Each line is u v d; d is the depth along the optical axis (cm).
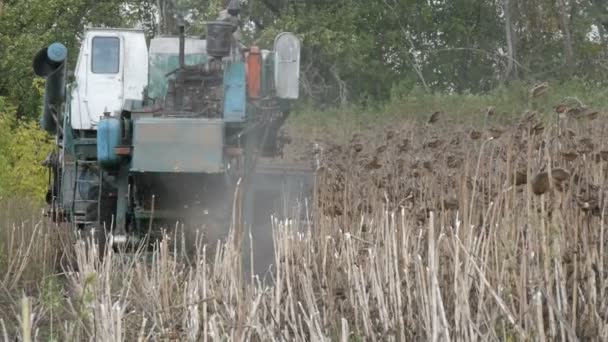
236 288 1778
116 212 2883
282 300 1864
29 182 4716
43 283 2195
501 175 1855
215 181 2733
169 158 2656
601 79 7600
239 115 2830
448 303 1692
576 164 1722
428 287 1598
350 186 2416
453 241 1661
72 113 3130
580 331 1572
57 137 3238
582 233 1625
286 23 7400
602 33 7988
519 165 1877
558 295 1539
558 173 1493
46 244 2814
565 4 7888
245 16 7719
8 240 2855
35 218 3300
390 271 1705
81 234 2903
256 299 1736
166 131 2661
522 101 5403
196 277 1900
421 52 8069
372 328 1681
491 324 1502
